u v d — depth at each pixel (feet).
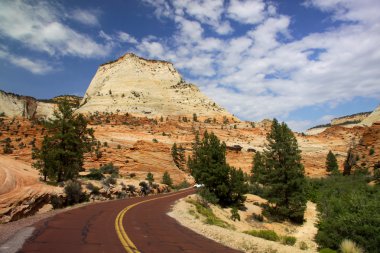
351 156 355.56
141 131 442.09
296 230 147.95
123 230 47.42
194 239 44.37
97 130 406.00
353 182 236.63
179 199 131.54
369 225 76.43
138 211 80.12
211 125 550.36
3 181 60.85
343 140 509.76
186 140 434.30
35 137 292.20
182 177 299.38
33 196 63.93
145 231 48.34
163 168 294.87
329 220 87.71
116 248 33.86
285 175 178.29
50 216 59.93
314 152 447.83
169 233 48.37
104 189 121.08
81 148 116.88
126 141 368.68
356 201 88.12
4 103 594.65
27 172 87.35
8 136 289.33
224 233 49.88
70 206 83.15
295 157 180.24
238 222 139.13
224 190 166.50
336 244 78.38
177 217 72.79
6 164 80.94
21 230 41.75
